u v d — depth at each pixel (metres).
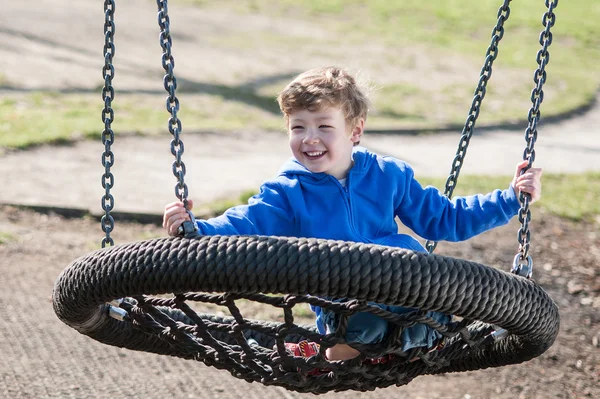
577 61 30.08
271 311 9.38
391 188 5.05
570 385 8.48
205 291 3.96
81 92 19.50
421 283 3.85
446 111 21.66
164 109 18.83
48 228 11.36
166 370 8.04
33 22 25.67
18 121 16.19
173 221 4.27
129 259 4.05
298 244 3.87
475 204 5.17
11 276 9.64
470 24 33.84
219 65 23.83
